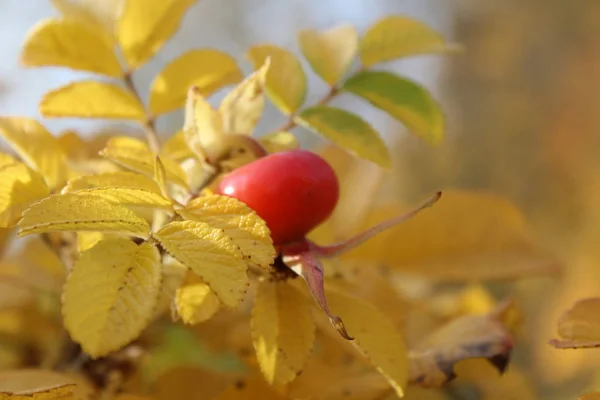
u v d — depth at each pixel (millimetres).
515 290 909
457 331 333
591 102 1318
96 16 345
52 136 325
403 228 400
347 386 324
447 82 1524
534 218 1202
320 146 422
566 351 720
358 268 385
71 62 342
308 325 296
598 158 1223
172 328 406
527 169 1287
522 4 1454
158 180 283
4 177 305
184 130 313
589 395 285
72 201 271
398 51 361
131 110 344
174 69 345
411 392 405
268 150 321
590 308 295
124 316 261
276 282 298
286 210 293
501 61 1451
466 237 401
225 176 299
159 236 269
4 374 304
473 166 1346
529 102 1379
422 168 1333
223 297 261
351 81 352
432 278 400
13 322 394
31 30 338
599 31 1366
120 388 355
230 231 276
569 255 982
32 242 392
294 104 343
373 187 409
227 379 358
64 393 285
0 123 322
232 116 314
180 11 348
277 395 327
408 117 346
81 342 259
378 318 302
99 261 266
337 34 360
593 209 1113
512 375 424
